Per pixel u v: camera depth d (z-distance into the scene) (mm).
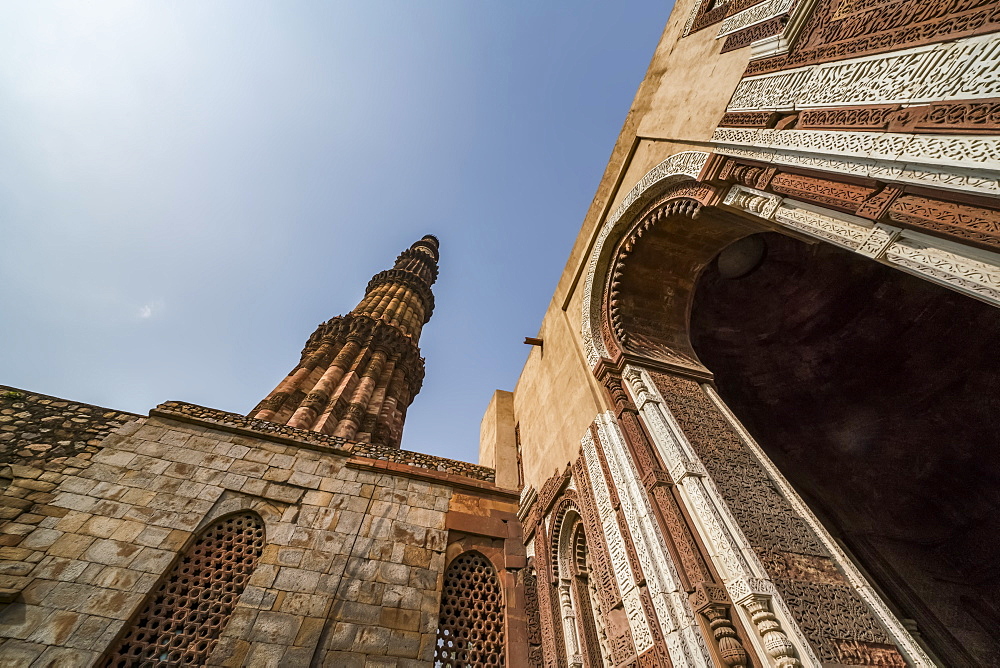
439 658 7086
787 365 11336
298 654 6324
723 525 4477
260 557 7312
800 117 3910
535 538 8523
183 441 8523
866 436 10641
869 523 10344
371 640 6809
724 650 3705
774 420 11594
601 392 7277
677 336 7797
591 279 8227
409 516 8836
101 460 7676
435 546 8508
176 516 7363
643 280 7855
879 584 9156
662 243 7395
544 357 10508
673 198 6367
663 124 6531
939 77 2736
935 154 2664
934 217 2777
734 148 4773
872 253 3285
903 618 8609
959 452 9547
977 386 9242
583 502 6891
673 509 4910
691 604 4227
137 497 7395
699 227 6914
